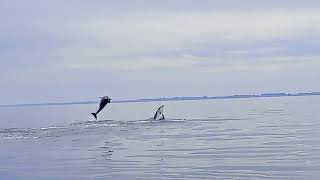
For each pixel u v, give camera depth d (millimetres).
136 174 17281
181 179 16078
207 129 38812
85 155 23719
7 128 43562
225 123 45656
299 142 26969
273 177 15992
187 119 52219
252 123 44781
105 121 47625
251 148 24672
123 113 86438
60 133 37344
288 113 64312
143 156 22688
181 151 24281
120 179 16297
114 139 31797
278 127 38938
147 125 43844
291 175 16297
